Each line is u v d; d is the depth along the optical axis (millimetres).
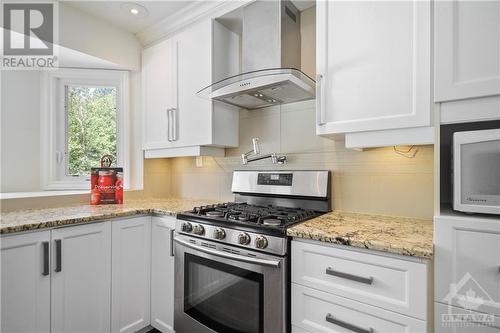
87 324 1474
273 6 1579
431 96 1037
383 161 1483
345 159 1603
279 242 1153
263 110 1950
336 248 1043
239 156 2082
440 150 937
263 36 1609
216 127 1872
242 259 1244
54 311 1348
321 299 1078
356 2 1221
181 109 2012
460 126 927
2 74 1988
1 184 1970
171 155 2111
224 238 1326
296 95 1622
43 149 2135
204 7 1849
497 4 852
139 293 1725
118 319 1611
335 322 1033
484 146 854
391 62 1129
